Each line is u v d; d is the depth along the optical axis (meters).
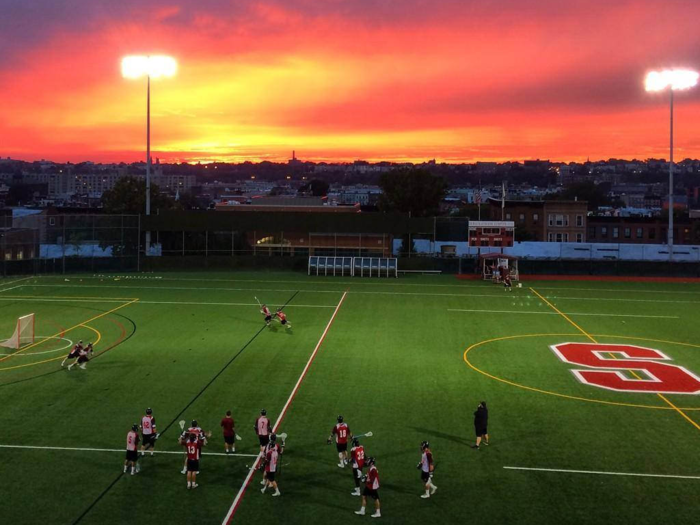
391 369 44.09
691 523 24.75
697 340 53.88
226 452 30.67
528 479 28.31
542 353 49.03
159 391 39.00
